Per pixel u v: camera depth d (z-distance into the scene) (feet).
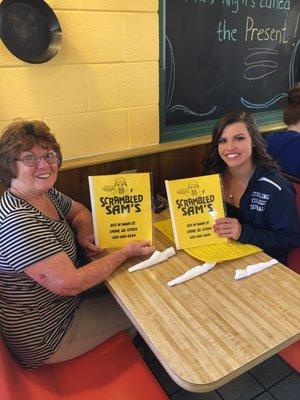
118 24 4.95
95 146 5.44
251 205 4.39
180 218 3.94
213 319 2.88
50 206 3.90
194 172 6.31
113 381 3.46
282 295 3.14
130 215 3.99
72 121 5.12
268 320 2.85
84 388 3.40
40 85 4.72
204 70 6.16
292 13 6.88
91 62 4.95
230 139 4.35
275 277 3.39
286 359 3.68
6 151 3.34
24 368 3.48
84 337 3.84
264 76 7.04
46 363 3.61
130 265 3.66
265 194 4.28
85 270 3.41
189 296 3.16
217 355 2.54
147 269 3.58
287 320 2.84
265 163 4.44
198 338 2.69
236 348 2.59
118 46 5.07
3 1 4.12
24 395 2.89
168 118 6.08
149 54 5.37
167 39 5.53
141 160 5.70
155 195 5.33
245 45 6.49
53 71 4.74
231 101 6.76
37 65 4.61
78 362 3.72
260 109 7.27
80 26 4.70
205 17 5.79
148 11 5.11
